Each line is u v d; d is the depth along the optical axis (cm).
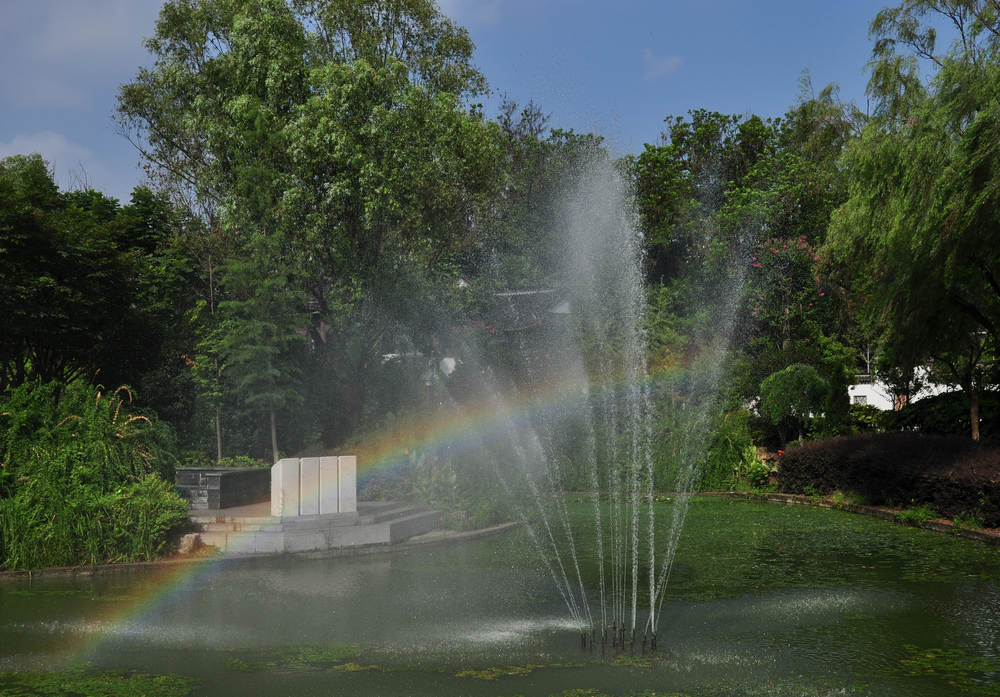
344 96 2286
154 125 3084
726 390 2405
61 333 1966
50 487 1124
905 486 1591
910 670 641
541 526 1529
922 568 1082
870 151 1593
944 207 1386
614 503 1947
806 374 2231
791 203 3366
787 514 1700
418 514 1417
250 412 2227
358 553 1227
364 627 788
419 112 2406
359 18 2667
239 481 1448
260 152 2375
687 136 4412
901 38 1689
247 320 2116
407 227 2569
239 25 2412
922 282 1463
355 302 2456
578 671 641
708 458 2230
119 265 2119
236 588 982
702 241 3781
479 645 722
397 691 593
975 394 1698
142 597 933
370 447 1728
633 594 933
